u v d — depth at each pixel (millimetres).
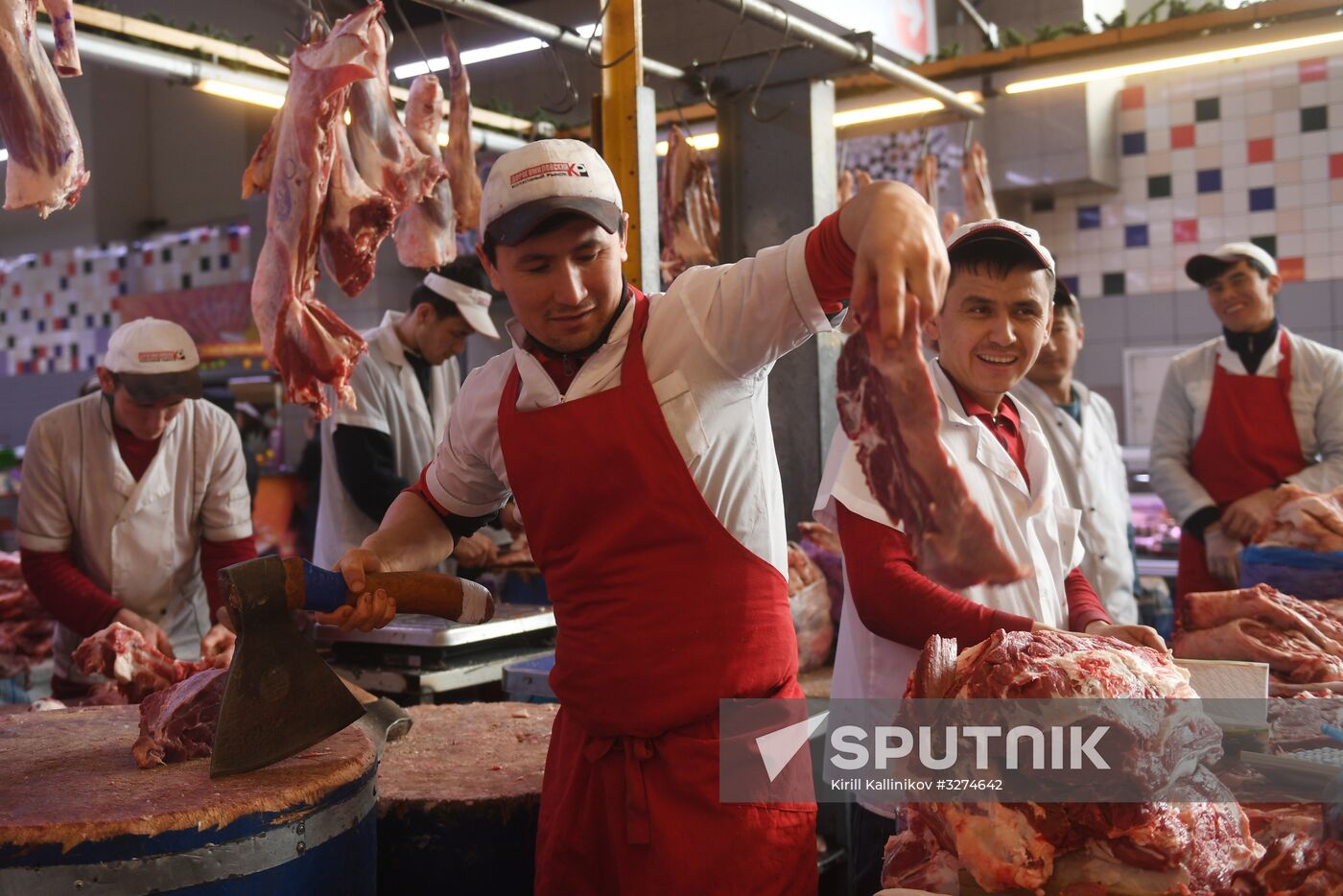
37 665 3967
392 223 2859
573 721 1851
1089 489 4020
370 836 1752
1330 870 1306
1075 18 6898
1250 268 4340
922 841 1536
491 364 1939
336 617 1758
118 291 9508
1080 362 7680
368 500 3852
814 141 3980
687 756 1707
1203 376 4535
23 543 3258
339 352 2762
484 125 5137
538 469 1778
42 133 2191
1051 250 7746
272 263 2771
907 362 1333
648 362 1737
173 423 3396
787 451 3871
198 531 3525
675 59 5965
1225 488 4441
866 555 1985
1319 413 4355
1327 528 2789
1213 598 2490
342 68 2602
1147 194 7438
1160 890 1340
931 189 5082
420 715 2512
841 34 4023
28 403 10055
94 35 3746
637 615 1729
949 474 1415
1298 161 7027
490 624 3125
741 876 1688
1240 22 4027
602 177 1700
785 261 1610
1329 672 2291
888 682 2055
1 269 10055
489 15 3223
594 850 1796
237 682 1648
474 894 1958
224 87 4105
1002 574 1500
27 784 1609
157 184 9445
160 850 1452
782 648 1778
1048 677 1365
